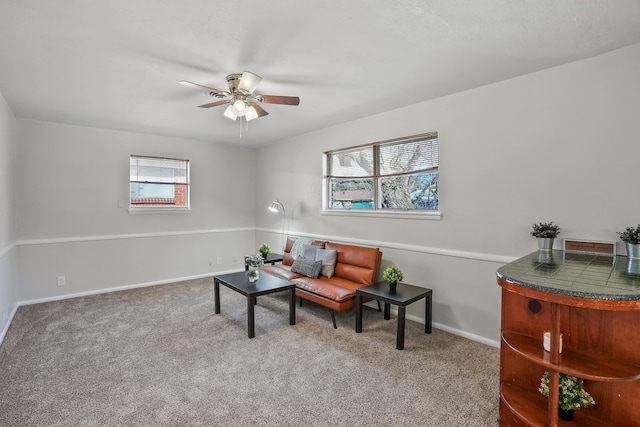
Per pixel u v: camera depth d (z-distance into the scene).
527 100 2.75
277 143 5.61
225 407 2.07
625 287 1.46
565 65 2.55
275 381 2.37
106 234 4.69
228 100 2.88
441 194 3.37
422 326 3.46
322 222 4.76
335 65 2.56
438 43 2.21
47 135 4.23
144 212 5.00
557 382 1.54
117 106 3.59
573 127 2.53
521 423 1.77
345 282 3.74
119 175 4.78
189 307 4.01
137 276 4.95
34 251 4.15
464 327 3.19
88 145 4.53
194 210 5.51
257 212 6.19
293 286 3.43
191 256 5.50
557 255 2.35
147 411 2.03
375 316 3.74
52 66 2.54
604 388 1.61
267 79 2.83
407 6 1.79
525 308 1.83
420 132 3.52
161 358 2.71
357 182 4.32
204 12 1.84
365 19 1.92
